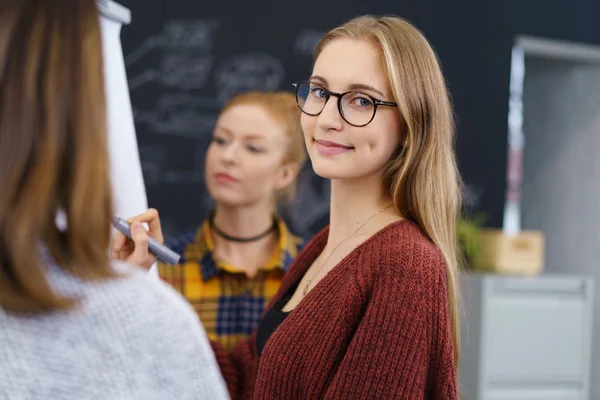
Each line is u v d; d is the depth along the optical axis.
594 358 4.48
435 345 1.13
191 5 3.46
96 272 0.77
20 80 0.75
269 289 1.91
